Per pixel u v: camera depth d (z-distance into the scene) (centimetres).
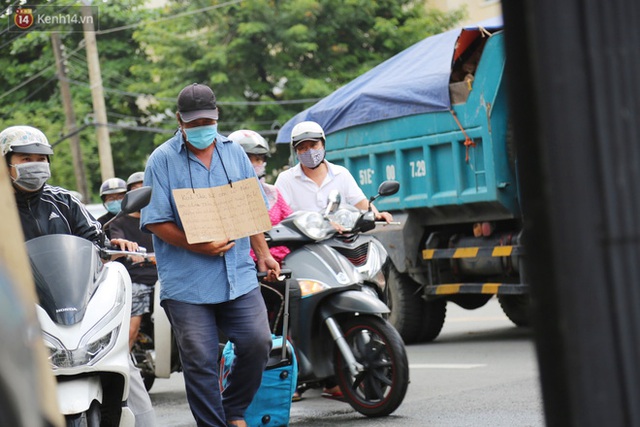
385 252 1471
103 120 5647
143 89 6191
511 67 469
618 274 446
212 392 1141
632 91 450
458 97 2289
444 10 6281
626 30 451
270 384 1284
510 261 2255
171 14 6228
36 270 1045
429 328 2452
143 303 1753
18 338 357
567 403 452
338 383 1436
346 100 2562
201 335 1141
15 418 349
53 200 1155
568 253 449
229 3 5825
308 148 1540
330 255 1401
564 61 449
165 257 1163
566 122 448
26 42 6259
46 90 6856
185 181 1152
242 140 1510
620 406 446
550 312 457
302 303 1379
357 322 1407
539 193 462
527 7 458
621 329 446
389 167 2489
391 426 1352
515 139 471
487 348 2188
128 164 6756
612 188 447
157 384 2098
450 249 2347
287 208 1534
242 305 1166
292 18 5734
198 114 1130
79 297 1041
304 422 1432
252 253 1396
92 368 1020
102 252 1135
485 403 1490
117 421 1101
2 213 408
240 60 5731
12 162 1116
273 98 5891
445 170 2344
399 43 5862
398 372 1373
